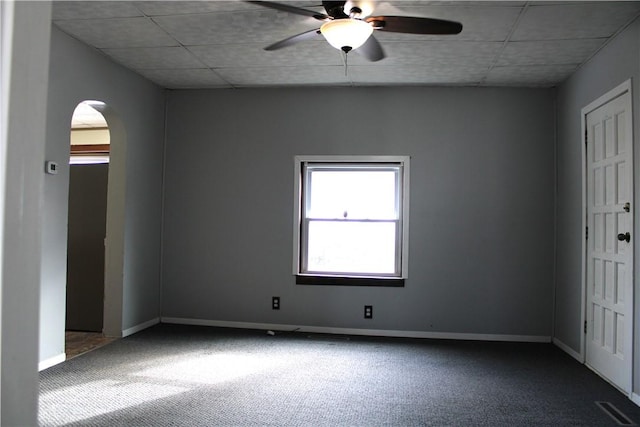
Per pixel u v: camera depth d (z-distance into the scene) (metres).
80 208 4.57
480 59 3.71
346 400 2.81
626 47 3.04
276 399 2.81
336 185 4.66
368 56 3.19
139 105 4.36
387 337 4.41
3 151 0.42
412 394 2.93
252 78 4.38
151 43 3.55
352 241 4.63
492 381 3.20
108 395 2.83
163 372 3.28
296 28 3.26
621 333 3.06
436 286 4.44
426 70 4.02
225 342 4.11
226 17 3.08
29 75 0.45
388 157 4.51
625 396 2.95
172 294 4.80
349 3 2.53
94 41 3.52
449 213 4.45
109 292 4.20
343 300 4.54
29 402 0.45
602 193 3.37
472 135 4.44
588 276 3.59
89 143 5.91
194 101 4.80
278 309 4.64
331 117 4.61
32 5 0.45
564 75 4.02
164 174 4.82
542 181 4.36
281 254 4.65
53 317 3.35
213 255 4.74
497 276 4.39
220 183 4.75
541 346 4.17
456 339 4.38
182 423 2.45
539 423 2.53
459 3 2.79
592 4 2.76
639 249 2.86
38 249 0.46
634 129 2.92
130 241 4.27
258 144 4.70
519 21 3.01
